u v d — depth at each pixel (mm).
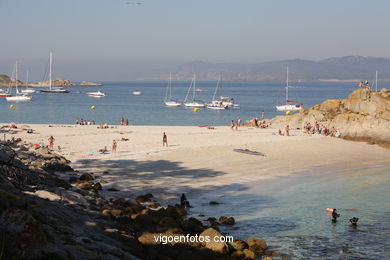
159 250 17391
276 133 67688
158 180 34219
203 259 16891
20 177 22375
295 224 24328
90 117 116125
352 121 69562
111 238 16969
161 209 24016
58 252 12461
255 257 18891
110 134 62875
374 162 46781
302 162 45344
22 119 107438
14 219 12266
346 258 19375
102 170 37125
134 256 15242
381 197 31203
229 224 23969
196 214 25656
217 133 66188
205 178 35875
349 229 23609
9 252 11531
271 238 21844
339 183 35875
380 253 19984
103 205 23703
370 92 74875
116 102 189125
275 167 42125
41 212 15930
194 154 46562
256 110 152375
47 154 38344
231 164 42344
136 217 21562
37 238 12320
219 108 150250
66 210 18797
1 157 24328
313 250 20281
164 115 126250
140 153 46344
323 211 27234
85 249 13719
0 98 198500
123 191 29734
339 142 58656
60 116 117375
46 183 24438
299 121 81250
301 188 33719
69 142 53719
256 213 26391
